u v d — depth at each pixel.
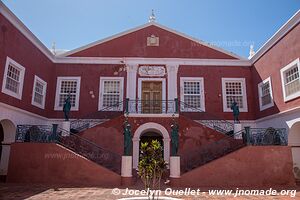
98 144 13.09
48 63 15.59
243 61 16.73
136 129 13.43
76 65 16.34
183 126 13.40
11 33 11.45
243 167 10.60
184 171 11.85
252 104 16.17
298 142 12.16
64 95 16.00
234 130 13.58
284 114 12.60
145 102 15.89
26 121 12.95
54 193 8.26
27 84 13.02
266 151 10.80
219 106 15.98
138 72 16.28
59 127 14.39
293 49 11.93
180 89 16.11
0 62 10.67
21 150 10.88
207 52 16.81
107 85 16.27
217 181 10.41
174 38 16.92
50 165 10.72
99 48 16.59
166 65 16.39
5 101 11.09
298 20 11.52
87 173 10.54
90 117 15.53
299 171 11.90
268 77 14.36
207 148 13.05
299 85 11.59
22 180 10.60
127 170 10.41
